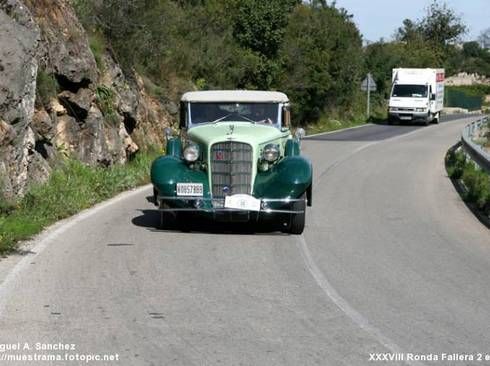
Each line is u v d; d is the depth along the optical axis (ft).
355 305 28.53
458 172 77.15
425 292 30.91
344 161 90.99
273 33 138.62
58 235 41.06
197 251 37.99
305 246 40.27
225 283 31.53
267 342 23.79
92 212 49.67
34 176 50.08
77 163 58.75
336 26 175.63
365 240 42.75
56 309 26.99
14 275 31.78
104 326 25.13
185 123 48.26
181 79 104.06
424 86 182.29
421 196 63.16
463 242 42.98
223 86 122.31
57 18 61.62
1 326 24.86
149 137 82.12
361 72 208.64
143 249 38.06
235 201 40.93
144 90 87.04
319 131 157.17
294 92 149.79
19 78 46.26
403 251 39.83
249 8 138.10
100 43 74.08
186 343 23.54
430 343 24.08
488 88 387.34
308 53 155.43
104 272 32.89
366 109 211.00
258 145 42.52
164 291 29.91
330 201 58.59
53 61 59.11
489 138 143.43
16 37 47.09
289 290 30.60
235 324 25.67
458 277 33.88
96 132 63.46
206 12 131.75
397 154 102.68
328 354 22.75
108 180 59.57
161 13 98.73
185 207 41.45
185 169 42.63
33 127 53.62
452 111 286.05
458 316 27.35
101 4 80.48
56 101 58.70
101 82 69.62
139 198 57.52
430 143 125.18
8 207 43.14
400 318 26.89
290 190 41.65
